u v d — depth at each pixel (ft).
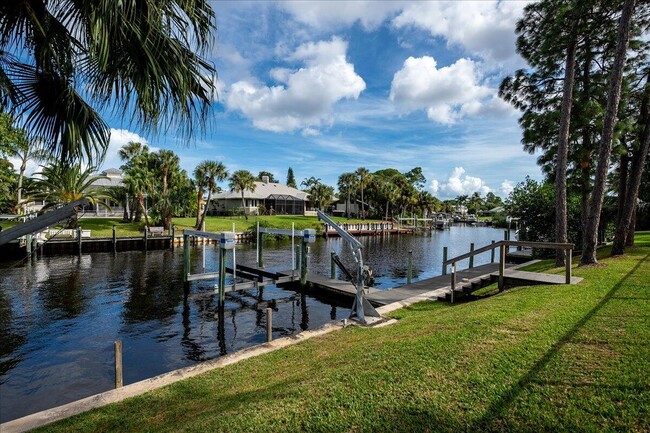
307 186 282.56
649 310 19.33
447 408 11.38
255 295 47.73
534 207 66.80
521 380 12.65
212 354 28.58
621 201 52.16
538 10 44.83
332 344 21.65
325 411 11.79
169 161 117.50
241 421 11.57
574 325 17.78
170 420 13.47
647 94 44.11
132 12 8.57
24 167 96.94
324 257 88.48
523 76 52.19
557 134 50.01
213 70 10.76
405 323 24.67
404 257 90.63
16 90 10.88
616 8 40.22
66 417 14.33
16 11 9.75
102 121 11.12
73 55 10.37
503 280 33.27
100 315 38.60
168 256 85.20
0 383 23.36
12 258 76.38
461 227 289.74
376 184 230.48
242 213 173.58
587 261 37.27
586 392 11.53
